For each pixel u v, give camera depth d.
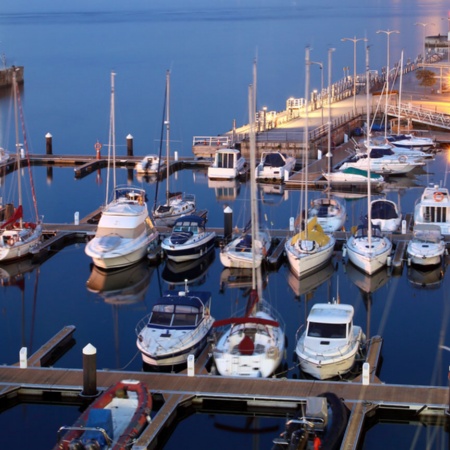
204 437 27.58
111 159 66.25
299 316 36.88
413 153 61.78
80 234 47.50
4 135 79.19
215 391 28.72
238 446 27.11
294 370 31.16
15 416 28.80
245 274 42.16
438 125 72.12
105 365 32.28
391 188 57.66
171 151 71.50
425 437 27.19
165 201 54.69
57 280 42.03
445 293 39.53
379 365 31.95
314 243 41.69
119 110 90.69
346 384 29.08
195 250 43.50
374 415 28.03
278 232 46.50
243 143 67.19
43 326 36.69
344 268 42.47
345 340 30.92
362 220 45.34
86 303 39.12
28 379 29.83
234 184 60.12
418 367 31.84
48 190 59.06
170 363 31.27
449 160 64.75
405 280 41.00
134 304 38.94
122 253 42.53
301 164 64.69
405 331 35.44
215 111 89.06
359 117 74.56
